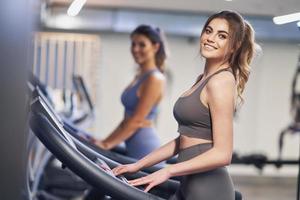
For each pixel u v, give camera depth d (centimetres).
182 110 174
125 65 844
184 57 854
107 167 190
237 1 346
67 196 458
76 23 650
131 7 588
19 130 97
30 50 99
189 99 173
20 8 95
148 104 308
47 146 151
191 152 172
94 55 796
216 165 161
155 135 313
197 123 171
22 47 96
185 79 857
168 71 854
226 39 173
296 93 743
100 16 636
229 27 173
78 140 224
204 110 169
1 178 96
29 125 150
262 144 876
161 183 182
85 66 791
